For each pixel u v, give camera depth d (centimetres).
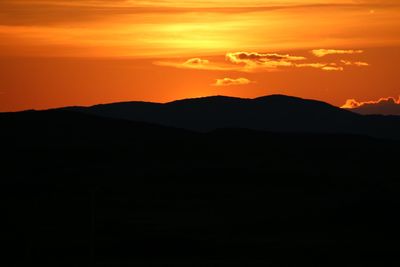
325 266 17838
